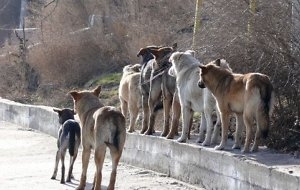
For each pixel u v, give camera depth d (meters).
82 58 28.67
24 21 34.03
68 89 28.03
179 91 14.54
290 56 14.12
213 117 14.81
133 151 16.30
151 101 16.06
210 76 13.09
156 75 15.91
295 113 13.90
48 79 29.33
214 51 15.92
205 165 13.29
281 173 10.95
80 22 30.53
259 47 14.62
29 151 19.19
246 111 12.52
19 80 30.98
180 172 14.27
